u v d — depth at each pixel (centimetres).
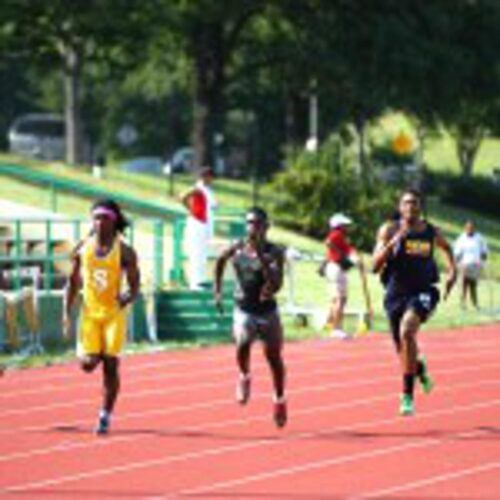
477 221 14462
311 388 4894
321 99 14962
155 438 3822
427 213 13888
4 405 4425
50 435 3866
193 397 4631
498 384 5094
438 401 4597
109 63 14988
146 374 5234
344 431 3969
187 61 15375
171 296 6744
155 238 7050
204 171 7100
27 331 6109
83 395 4653
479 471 3394
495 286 10025
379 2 13838
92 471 3356
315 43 13888
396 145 15938
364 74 13700
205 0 13400
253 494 3108
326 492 3134
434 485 3222
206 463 3466
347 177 10825
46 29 14050
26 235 7631
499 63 14025
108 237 3819
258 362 5697
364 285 7088
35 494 3097
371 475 3331
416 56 13438
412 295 4097
